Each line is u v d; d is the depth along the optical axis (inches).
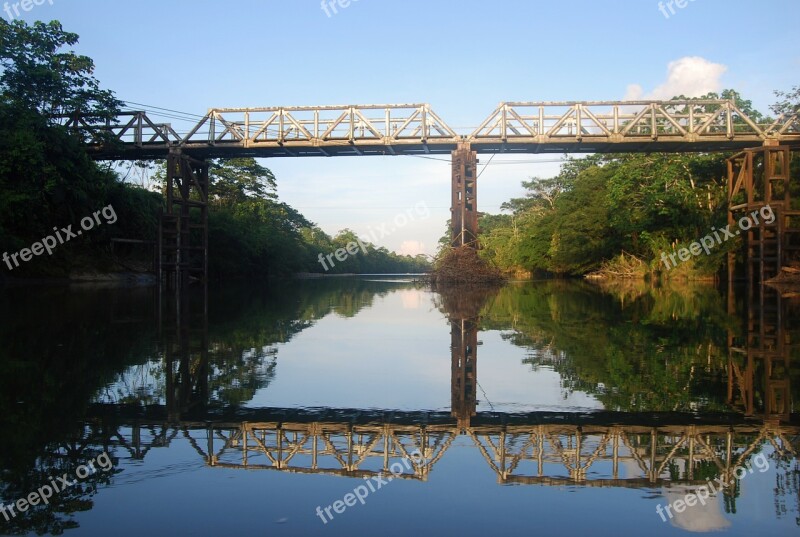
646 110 954.7
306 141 975.0
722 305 658.8
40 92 1009.5
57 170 966.4
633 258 1622.8
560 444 170.4
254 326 469.4
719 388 240.1
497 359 314.2
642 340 376.5
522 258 2118.6
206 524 118.0
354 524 117.6
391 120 973.8
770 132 957.8
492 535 112.4
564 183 2324.1
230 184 2324.1
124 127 1013.8
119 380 255.4
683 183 1301.7
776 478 142.7
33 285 992.9
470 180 1007.0
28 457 157.8
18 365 280.4
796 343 357.4
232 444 171.0
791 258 1064.2
